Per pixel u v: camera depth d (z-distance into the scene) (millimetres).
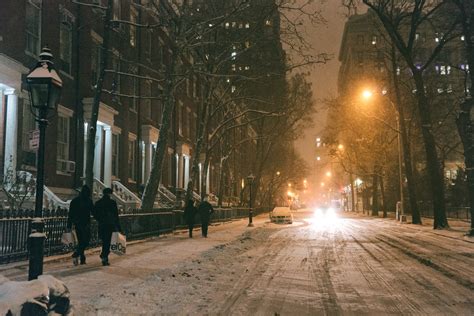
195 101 50750
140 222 21375
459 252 17531
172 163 42719
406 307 8602
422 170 58219
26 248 12609
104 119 27203
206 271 12289
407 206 58156
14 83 19391
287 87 45781
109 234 12672
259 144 59781
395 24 31078
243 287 10344
